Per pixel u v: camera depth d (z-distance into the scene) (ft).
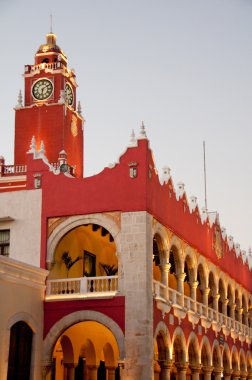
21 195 121.70
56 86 212.84
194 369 135.64
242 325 183.83
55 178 120.16
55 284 114.83
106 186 115.85
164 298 116.88
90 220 115.75
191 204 145.38
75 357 123.13
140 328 107.14
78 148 217.36
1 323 99.91
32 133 208.13
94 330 131.95
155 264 145.07
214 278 157.48
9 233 120.78
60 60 217.56
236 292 183.62
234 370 172.35
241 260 191.72
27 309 108.17
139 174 114.11
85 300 111.65
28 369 108.58
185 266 149.18
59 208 118.21
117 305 109.50
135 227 111.86
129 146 115.85
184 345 127.85
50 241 117.70
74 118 216.33
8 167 193.47
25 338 108.68
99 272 143.13
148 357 106.63
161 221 119.96
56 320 112.47
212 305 157.17
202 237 148.46
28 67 217.36
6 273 102.12
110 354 139.13
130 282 109.81
